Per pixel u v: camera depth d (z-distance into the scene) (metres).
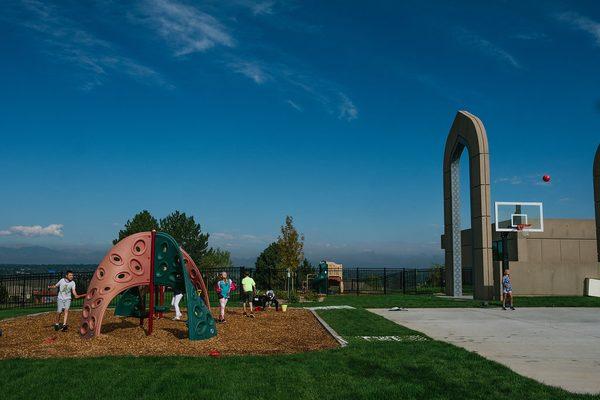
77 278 26.70
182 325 14.58
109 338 12.09
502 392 7.41
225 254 45.25
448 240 30.20
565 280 27.33
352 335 13.16
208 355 10.05
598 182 30.70
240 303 23.16
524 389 7.53
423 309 21.02
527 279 26.95
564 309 21.17
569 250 33.81
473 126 26.23
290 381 7.89
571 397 7.12
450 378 8.17
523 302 23.45
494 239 36.31
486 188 25.44
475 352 10.79
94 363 9.02
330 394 7.27
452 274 29.45
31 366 8.78
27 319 16.78
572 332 14.27
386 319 16.67
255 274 40.81
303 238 39.03
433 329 14.84
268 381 7.89
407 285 42.59
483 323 16.34
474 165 26.11
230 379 7.96
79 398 7.07
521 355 10.66
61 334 13.18
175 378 7.96
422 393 7.32
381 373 8.48
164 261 13.29
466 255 41.75
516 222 28.52
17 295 27.73
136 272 13.18
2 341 12.07
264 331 13.92
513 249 33.59
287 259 38.44
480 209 25.42
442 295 30.61
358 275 33.03
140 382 7.79
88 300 12.67
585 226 34.22
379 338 12.66
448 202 30.33
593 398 7.07
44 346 10.94
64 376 8.12
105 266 12.89
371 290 36.72
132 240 13.28
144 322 15.20
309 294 28.41
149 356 9.73
